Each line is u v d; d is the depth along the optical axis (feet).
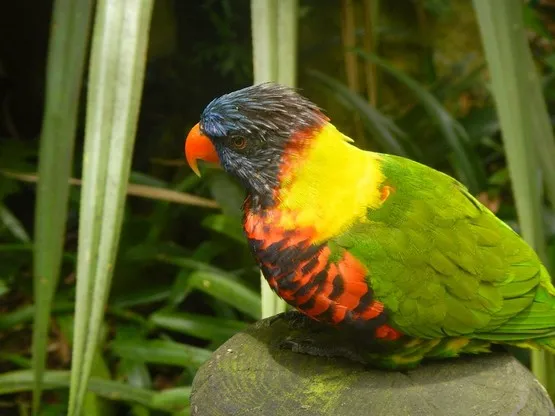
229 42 2.04
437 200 1.09
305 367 1.09
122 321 1.79
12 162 1.89
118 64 1.05
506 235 1.11
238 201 1.73
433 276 1.05
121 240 1.84
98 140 1.04
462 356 1.10
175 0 1.99
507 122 1.07
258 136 1.04
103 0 1.06
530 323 1.08
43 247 1.07
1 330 1.73
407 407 1.03
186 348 1.63
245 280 1.78
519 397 1.03
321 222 1.04
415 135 1.97
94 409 1.56
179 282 1.72
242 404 1.05
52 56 1.08
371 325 1.05
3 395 1.81
